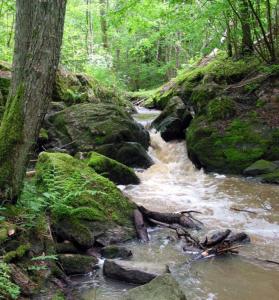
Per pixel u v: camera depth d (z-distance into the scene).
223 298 4.27
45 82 4.81
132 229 5.93
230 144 10.04
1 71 10.87
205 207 7.32
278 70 11.50
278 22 13.38
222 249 5.34
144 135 10.95
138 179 8.91
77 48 20.22
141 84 32.78
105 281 4.59
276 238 5.88
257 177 9.20
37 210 4.96
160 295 3.94
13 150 4.77
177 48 29.33
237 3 12.34
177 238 5.86
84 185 6.03
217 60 15.36
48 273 4.36
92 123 10.02
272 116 10.41
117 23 12.34
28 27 4.72
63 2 4.79
